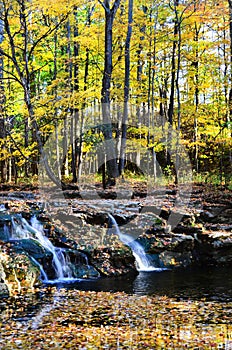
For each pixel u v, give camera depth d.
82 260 10.81
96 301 8.01
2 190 16.97
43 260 10.11
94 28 18.23
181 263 12.32
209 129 21.16
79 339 6.01
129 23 17.83
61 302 7.90
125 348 5.72
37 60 21.44
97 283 9.87
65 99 14.55
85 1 15.88
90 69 23.25
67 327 6.50
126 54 17.77
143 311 7.39
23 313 7.18
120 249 11.30
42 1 13.65
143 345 5.84
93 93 14.96
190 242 12.79
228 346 5.81
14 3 13.80
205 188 17.98
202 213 14.51
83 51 21.69
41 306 7.61
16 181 19.89
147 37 19.64
